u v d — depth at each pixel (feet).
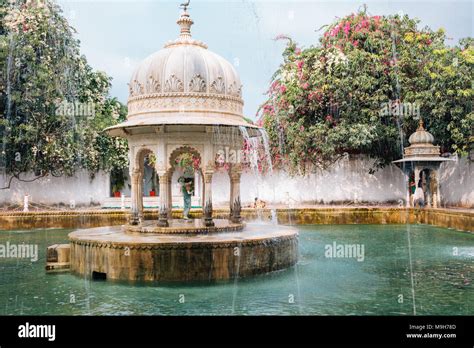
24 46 59.98
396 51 64.03
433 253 36.78
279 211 59.57
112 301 23.09
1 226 54.75
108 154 73.92
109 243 26.71
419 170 58.90
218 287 25.67
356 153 71.10
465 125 57.26
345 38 67.21
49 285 26.53
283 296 23.89
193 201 67.67
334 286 26.04
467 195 61.41
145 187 96.84
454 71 58.29
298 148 66.23
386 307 21.94
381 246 40.47
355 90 63.16
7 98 60.18
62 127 64.64
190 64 31.60
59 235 49.93
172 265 25.93
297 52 71.87
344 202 73.00
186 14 34.35
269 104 71.26
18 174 66.95
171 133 30.94
